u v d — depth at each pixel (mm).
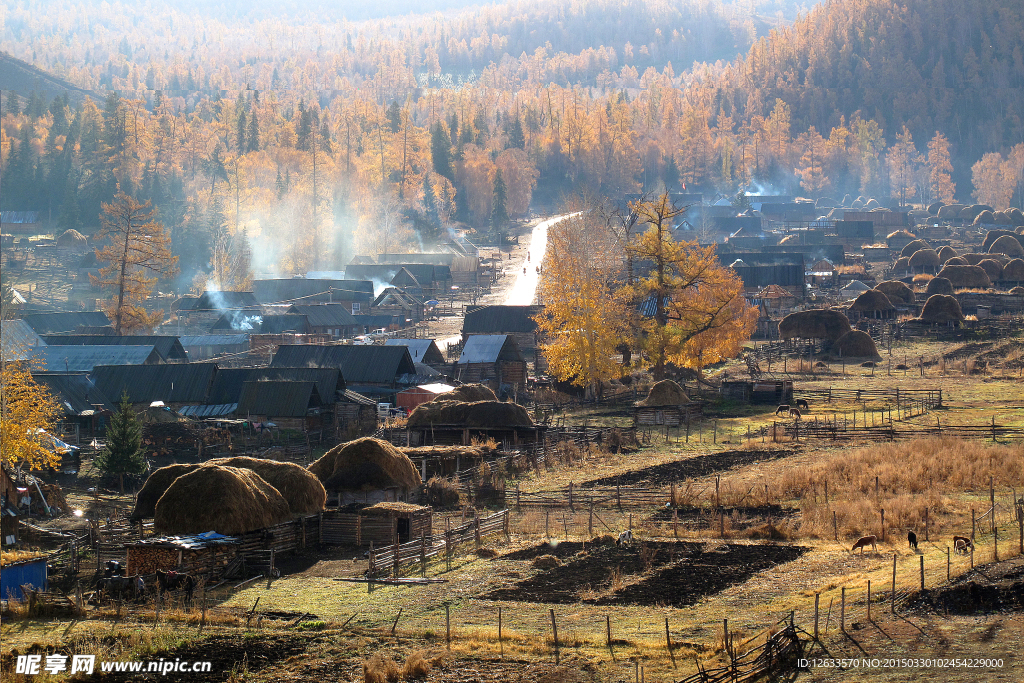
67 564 39188
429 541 39219
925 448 53844
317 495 44312
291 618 29750
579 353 83812
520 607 30172
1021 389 80000
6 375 52344
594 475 54281
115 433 57281
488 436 64250
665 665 24156
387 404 78562
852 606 27062
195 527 38531
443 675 24250
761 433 66000
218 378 74812
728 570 33312
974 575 27062
